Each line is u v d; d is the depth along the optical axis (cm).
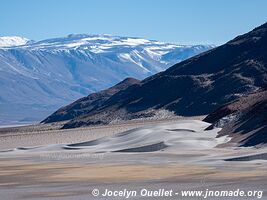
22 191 9550
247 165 12219
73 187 9819
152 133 19788
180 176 10812
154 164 13375
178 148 17312
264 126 17125
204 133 19350
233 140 17550
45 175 11731
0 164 14875
